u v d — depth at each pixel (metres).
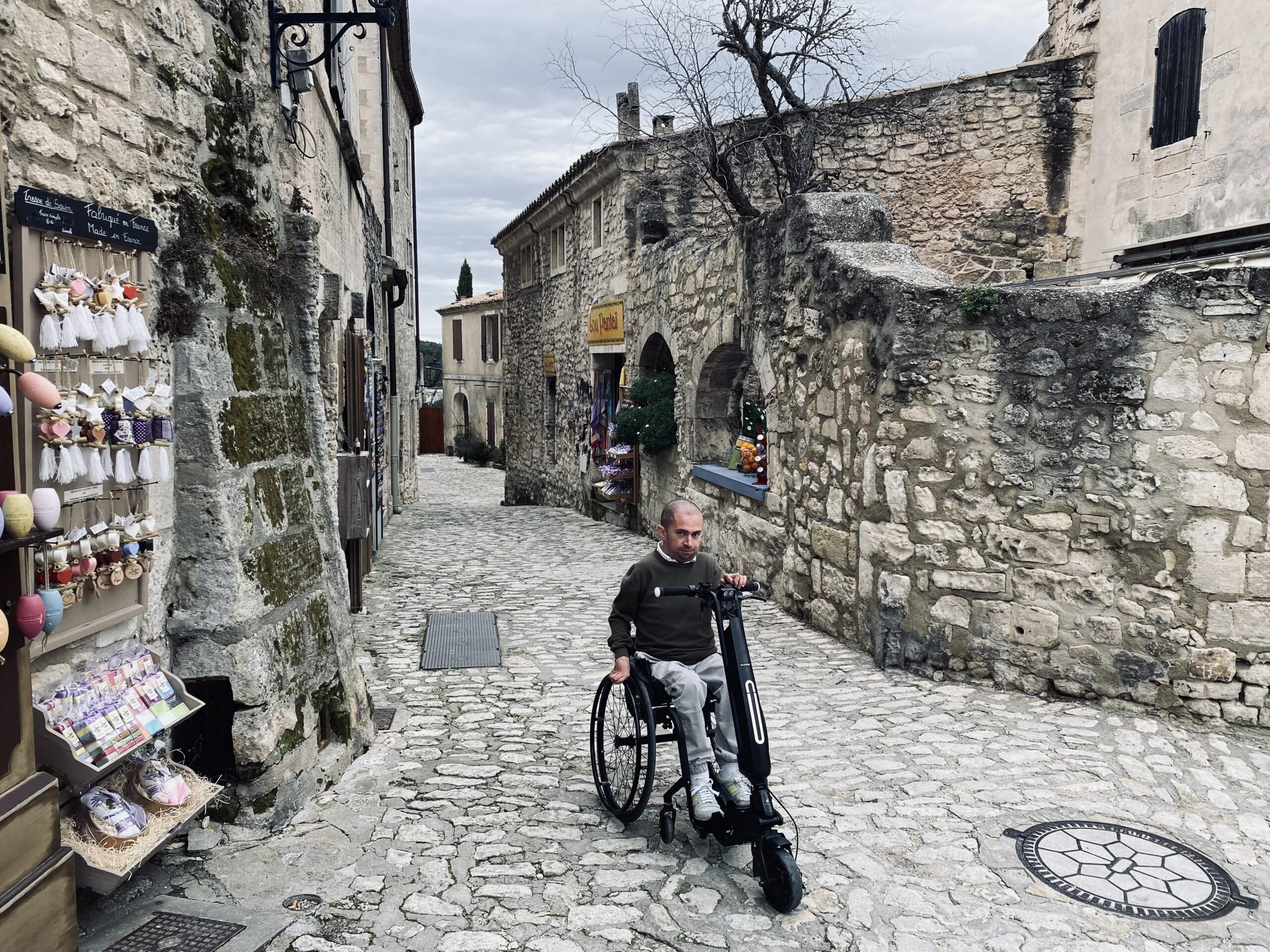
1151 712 5.22
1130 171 10.75
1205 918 3.21
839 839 3.73
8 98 2.58
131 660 3.22
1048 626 5.47
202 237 3.70
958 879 3.44
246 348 3.97
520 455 22.58
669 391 12.30
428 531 14.34
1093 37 11.63
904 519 5.89
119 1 3.15
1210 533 5.04
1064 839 3.75
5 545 2.24
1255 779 4.41
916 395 5.75
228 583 3.60
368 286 12.36
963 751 4.70
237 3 4.05
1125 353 5.18
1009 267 12.16
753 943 3.01
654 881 3.39
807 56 10.22
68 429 2.69
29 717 2.51
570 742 4.88
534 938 3.01
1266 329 4.86
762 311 8.30
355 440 8.59
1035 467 5.45
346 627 4.70
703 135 11.09
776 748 4.75
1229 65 9.01
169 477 3.44
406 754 4.65
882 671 6.05
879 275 6.04
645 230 13.11
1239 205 8.82
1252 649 5.00
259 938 2.94
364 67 15.22
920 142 12.05
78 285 2.77
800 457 7.51
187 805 3.23
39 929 2.45
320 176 7.18
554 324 18.84
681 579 3.82
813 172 11.70
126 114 3.19
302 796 3.91
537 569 10.38
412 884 3.32
